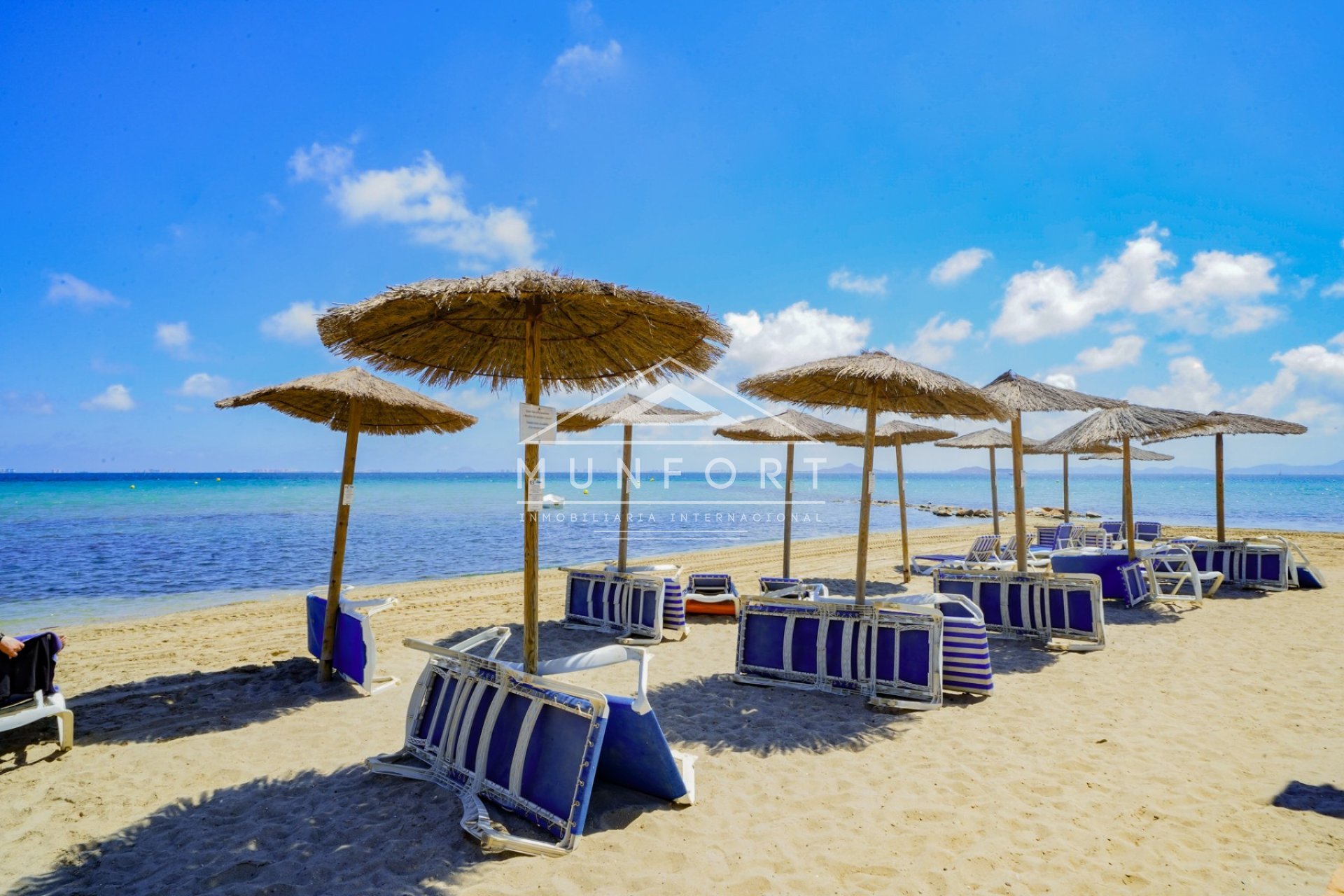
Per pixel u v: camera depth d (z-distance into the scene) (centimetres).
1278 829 333
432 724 405
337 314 361
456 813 349
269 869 301
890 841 325
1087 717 496
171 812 359
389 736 468
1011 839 326
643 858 309
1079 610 700
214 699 555
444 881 290
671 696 553
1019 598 734
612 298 353
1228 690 558
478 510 3341
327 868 301
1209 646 701
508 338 454
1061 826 338
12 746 456
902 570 1255
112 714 520
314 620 654
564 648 735
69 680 616
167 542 1925
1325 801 361
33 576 1349
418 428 751
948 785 386
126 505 3522
